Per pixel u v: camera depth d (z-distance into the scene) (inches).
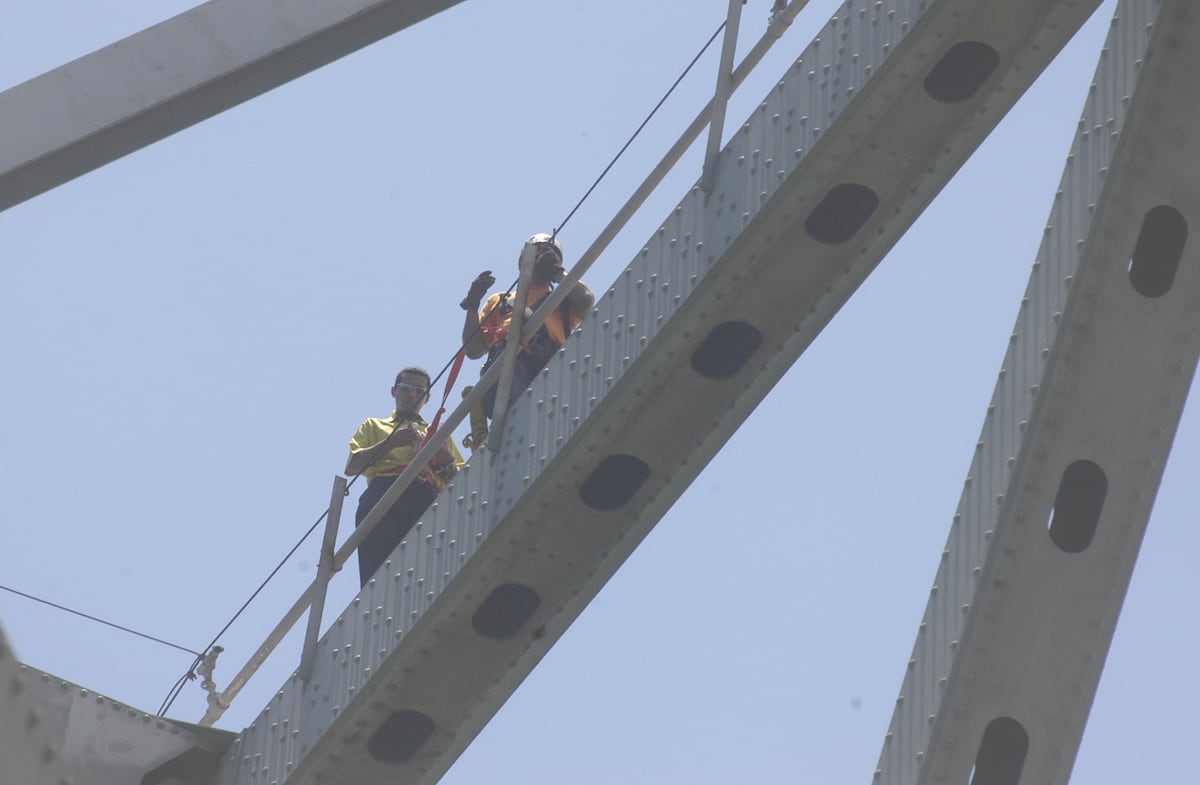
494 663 1587.1
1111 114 1267.2
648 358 1472.7
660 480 1550.2
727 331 1502.2
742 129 1486.2
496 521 1514.5
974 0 1341.0
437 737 1622.8
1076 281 1236.5
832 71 1419.8
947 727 1216.2
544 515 1515.7
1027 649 1224.2
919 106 1402.6
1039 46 1386.6
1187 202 1245.1
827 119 1403.8
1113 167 1235.9
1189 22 1234.0
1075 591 1228.5
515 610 1578.5
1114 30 1293.1
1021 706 1220.5
